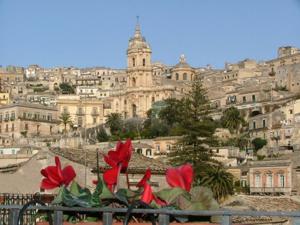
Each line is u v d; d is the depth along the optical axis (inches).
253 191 4128.9
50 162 1715.1
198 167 3508.9
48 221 331.0
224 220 268.1
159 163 1883.6
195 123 3631.9
